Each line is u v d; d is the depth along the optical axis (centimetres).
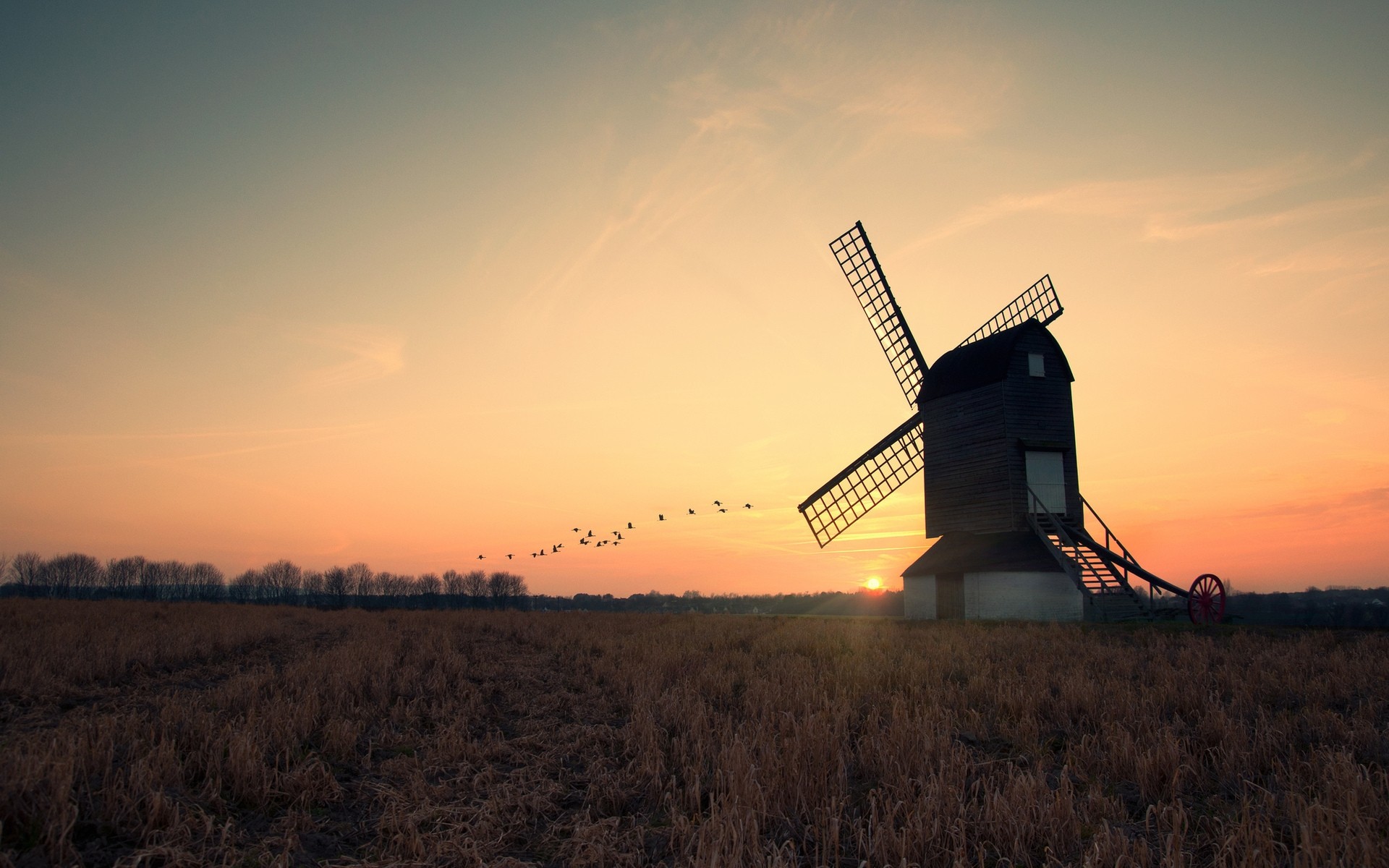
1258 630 2714
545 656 2400
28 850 734
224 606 4756
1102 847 756
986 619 3578
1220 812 909
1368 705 1405
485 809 938
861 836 809
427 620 3931
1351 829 793
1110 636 2695
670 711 1423
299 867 785
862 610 6544
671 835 853
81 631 2411
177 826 793
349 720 1307
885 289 4750
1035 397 3791
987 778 1005
